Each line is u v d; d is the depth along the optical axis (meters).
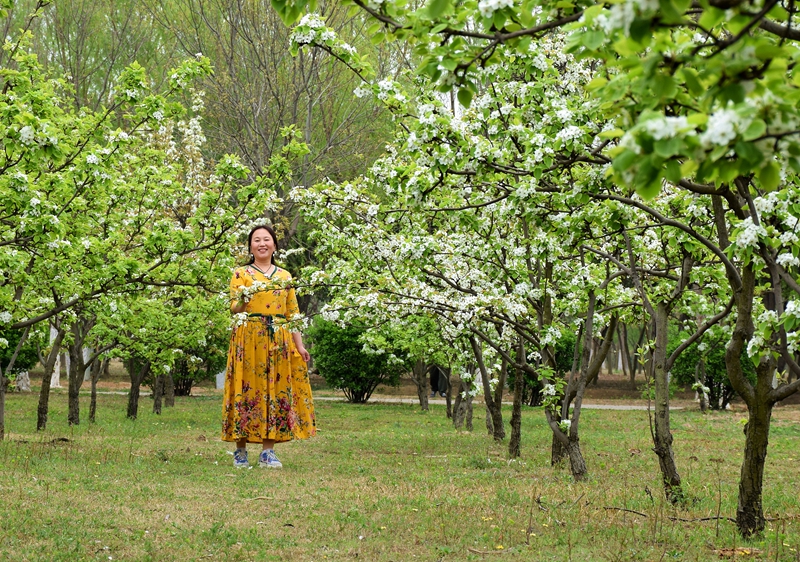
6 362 26.08
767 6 2.22
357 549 5.26
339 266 10.08
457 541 5.52
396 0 3.36
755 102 2.32
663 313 7.54
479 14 3.32
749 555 5.24
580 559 5.14
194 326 14.09
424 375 23.12
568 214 6.39
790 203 4.89
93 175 8.25
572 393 8.79
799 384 5.53
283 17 3.20
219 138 22.20
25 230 7.71
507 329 10.58
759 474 5.79
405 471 9.09
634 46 2.43
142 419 17.08
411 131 5.97
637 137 2.34
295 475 8.49
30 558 4.79
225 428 9.20
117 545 5.19
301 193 9.54
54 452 9.88
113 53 22.06
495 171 5.91
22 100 7.40
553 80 6.27
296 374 9.41
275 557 5.01
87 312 11.07
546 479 8.59
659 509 6.70
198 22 21.72
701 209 6.67
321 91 22.00
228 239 9.92
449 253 9.24
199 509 6.44
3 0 7.34
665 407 7.30
